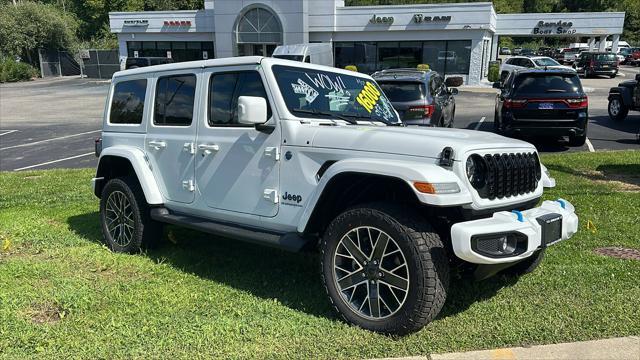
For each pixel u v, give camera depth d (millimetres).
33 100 29719
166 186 4949
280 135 3994
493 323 3631
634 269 4598
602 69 37031
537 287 4262
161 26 40188
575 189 7664
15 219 6711
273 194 4031
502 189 3592
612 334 3451
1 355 3279
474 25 31672
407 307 3342
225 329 3586
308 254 5223
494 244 3281
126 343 3422
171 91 4926
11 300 4074
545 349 3266
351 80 4848
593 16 39156
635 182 8133
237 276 4641
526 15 40000
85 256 5234
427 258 3273
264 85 4117
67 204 7617
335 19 34438
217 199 4465
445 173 3289
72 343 3424
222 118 4449
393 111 5035
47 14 52125
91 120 20672
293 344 3391
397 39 33750
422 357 3193
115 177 5828
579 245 5289
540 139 13047
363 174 3512
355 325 3598
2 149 14445
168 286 4398
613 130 14523
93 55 47719
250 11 35781
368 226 3490
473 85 32656
